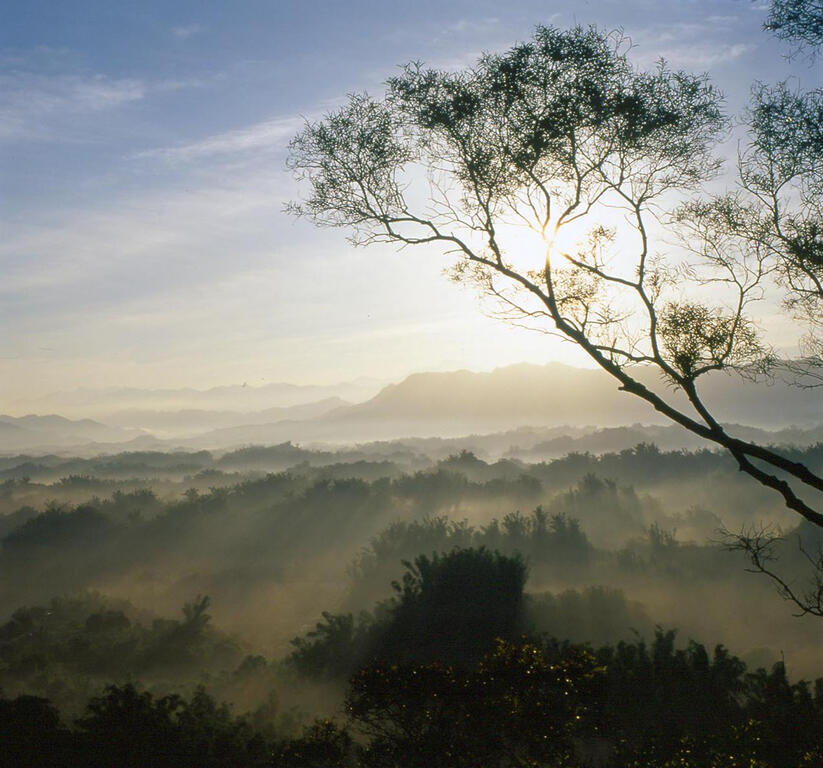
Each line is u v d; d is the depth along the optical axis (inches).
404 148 283.4
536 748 286.5
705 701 375.9
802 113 269.1
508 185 271.1
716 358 255.6
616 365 259.6
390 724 316.2
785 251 266.7
